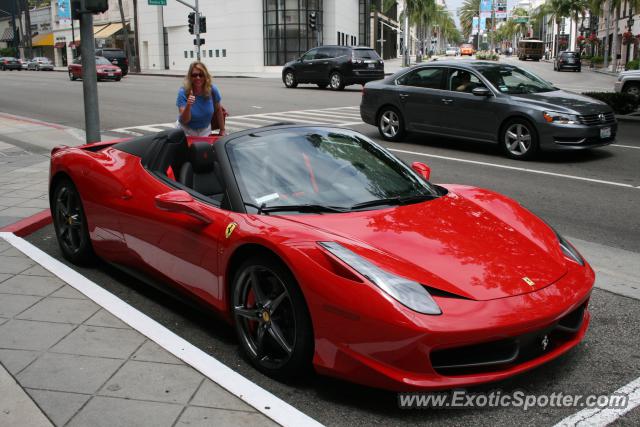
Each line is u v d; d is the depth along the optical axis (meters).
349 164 3.94
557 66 49.34
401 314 2.67
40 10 83.31
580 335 3.22
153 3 40.47
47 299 4.16
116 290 4.47
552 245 3.43
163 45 61.16
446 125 11.30
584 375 3.24
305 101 21.27
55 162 4.94
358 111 17.89
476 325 2.68
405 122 11.95
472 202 3.88
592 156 10.60
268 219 3.30
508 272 3.02
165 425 2.70
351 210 3.50
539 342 2.95
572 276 3.17
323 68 26.86
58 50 78.81
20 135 13.50
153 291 4.46
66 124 16.27
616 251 5.60
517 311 2.79
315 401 2.97
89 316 3.88
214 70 56.06
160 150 4.28
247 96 23.42
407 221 3.39
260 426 2.69
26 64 64.81
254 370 3.29
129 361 3.28
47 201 6.93
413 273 2.88
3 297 4.20
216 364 3.24
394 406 2.93
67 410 2.82
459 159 10.38
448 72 11.37
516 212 3.82
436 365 2.77
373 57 26.70
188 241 3.65
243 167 3.69
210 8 55.47
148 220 3.98
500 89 10.70
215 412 2.80
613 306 4.25
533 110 10.09
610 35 66.44
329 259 2.88
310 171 3.78
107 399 2.90
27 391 2.98
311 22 42.19
